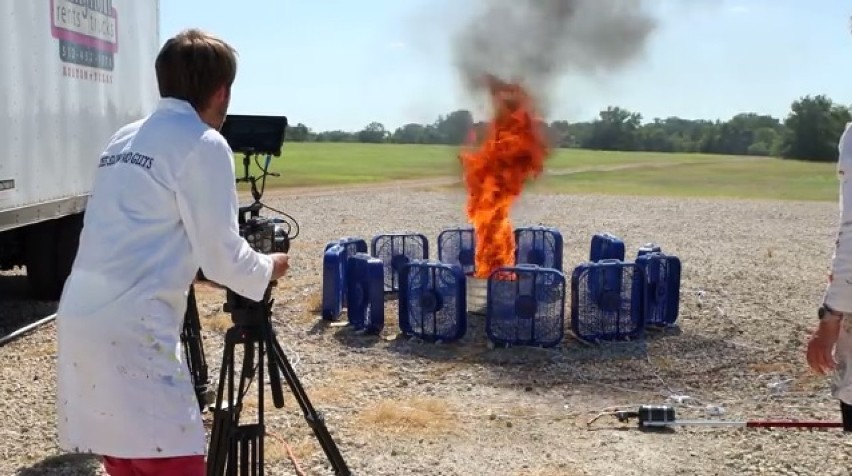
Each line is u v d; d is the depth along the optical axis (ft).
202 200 9.32
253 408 19.33
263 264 9.90
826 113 199.11
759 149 233.76
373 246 31.60
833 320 10.08
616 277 25.70
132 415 9.12
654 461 16.51
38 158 24.54
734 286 36.42
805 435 17.90
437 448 17.21
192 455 9.43
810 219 71.46
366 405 19.95
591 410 19.77
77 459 16.53
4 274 37.14
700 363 23.91
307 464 16.20
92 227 9.51
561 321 25.13
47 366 22.93
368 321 26.73
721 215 74.33
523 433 18.15
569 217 70.59
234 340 11.39
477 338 25.99
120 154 9.59
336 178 122.83
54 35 25.48
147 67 34.17
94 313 9.20
